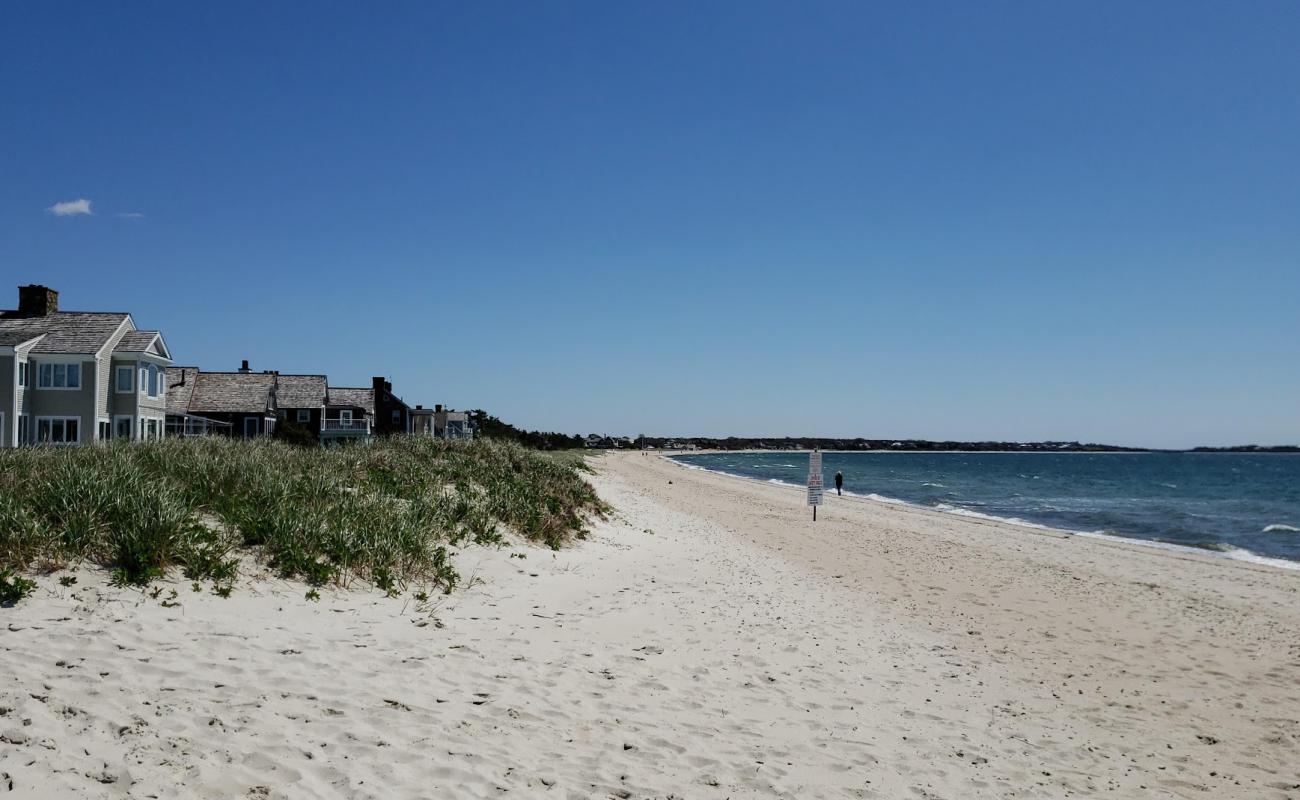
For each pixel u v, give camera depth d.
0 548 7.67
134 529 8.40
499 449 24.67
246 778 4.83
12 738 4.81
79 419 31.75
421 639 8.22
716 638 10.02
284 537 9.70
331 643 7.57
